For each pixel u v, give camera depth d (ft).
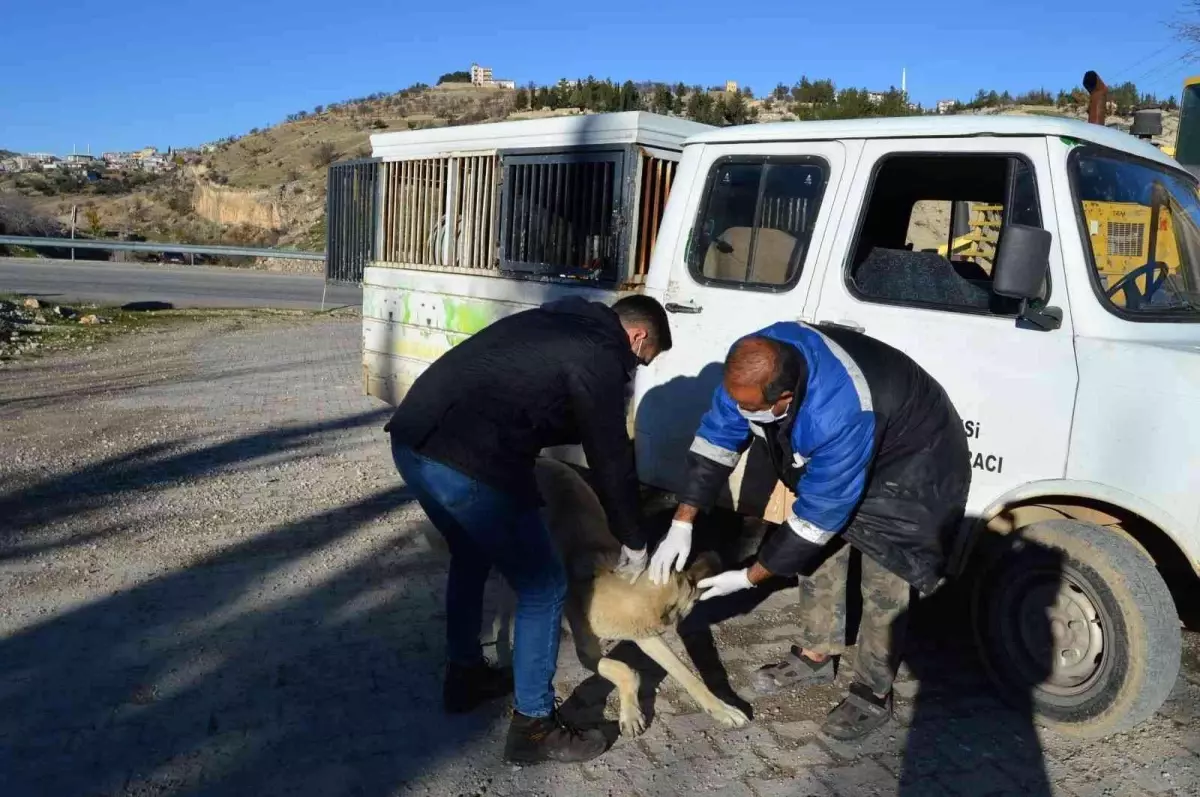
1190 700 13.21
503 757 11.50
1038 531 12.10
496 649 13.79
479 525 10.71
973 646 14.83
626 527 11.00
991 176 14.14
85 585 16.21
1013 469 12.28
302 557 17.83
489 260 19.84
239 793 10.59
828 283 13.92
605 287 16.81
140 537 18.78
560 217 18.17
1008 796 10.96
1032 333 12.23
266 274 105.19
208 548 18.20
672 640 14.94
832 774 11.36
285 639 14.34
